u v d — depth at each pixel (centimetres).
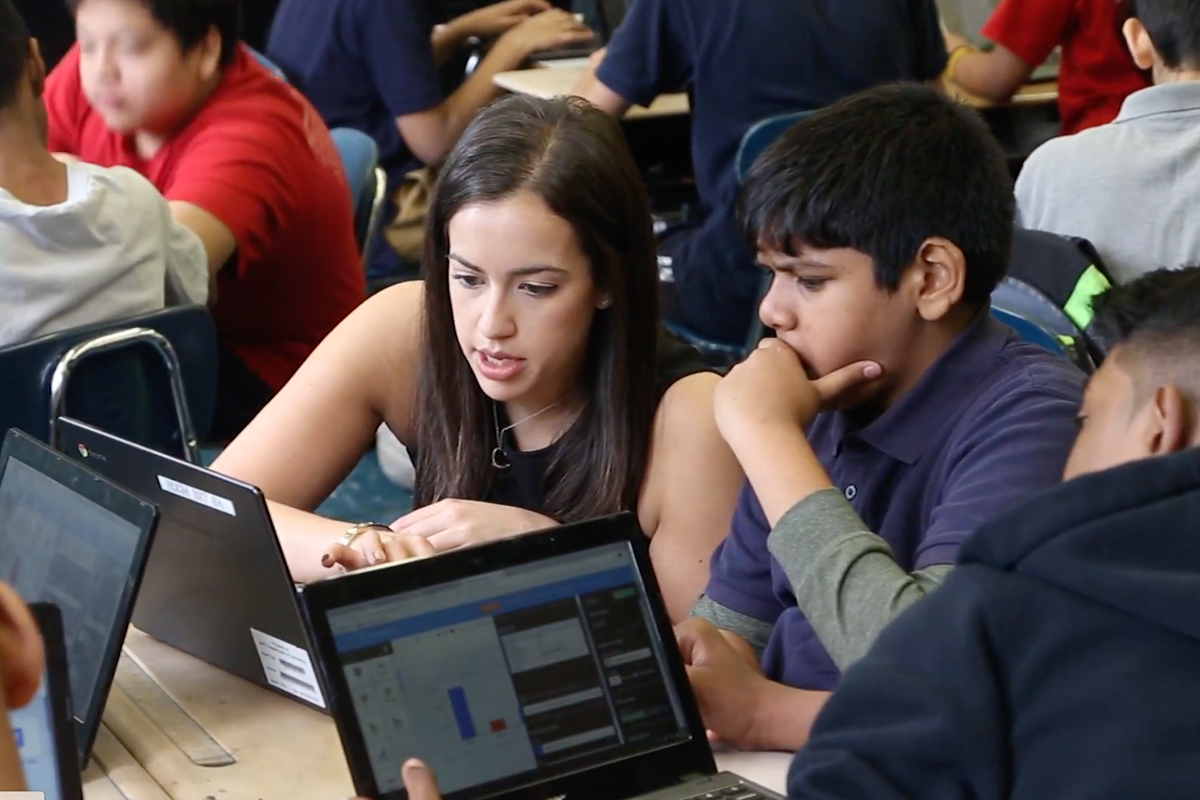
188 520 152
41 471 157
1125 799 91
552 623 131
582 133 176
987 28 448
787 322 161
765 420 154
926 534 152
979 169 157
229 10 311
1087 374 171
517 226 172
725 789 130
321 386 214
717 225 379
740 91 381
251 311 326
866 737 100
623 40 397
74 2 306
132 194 259
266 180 307
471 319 179
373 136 460
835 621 140
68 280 247
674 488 191
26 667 68
